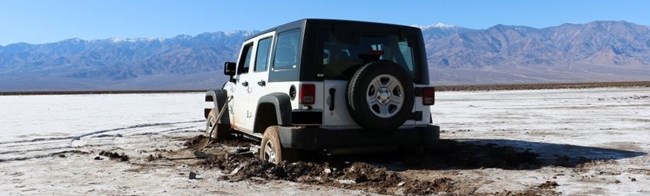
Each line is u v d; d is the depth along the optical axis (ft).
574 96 132.67
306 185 22.71
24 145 37.52
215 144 35.65
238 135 37.11
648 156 29.66
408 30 26.71
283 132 25.12
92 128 51.88
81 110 89.10
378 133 25.48
